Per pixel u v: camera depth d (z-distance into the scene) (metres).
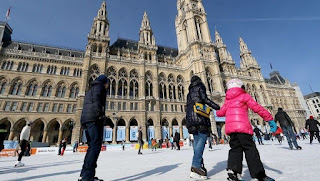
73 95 51.03
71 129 47.88
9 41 52.41
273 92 88.12
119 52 60.25
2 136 8.78
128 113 48.56
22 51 49.31
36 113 44.16
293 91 94.50
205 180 4.56
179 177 5.07
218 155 11.22
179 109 57.06
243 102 4.75
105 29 58.66
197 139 5.21
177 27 84.38
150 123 55.31
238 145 4.46
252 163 4.02
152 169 6.90
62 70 52.34
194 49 64.19
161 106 54.69
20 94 45.00
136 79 55.50
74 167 9.16
